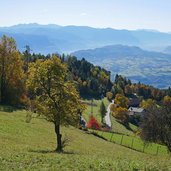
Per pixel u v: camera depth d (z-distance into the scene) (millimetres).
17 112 85000
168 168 27781
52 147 53625
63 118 46219
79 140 71750
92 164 28281
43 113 46438
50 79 46219
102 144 76312
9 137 54531
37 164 27422
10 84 91125
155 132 67938
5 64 89625
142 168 27156
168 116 67375
